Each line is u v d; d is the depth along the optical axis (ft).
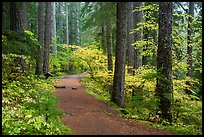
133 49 62.54
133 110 42.57
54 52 102.58
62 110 34.14
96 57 79.61
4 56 30.94
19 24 40.55
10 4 40.63
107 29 68.54
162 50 31.91
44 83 52.08
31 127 21.95
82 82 71.26
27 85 37.70
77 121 29.43
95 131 25.90
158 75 30.83
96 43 92.22
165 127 28.94
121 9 43.04
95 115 33.53
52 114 28.68
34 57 38.01
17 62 39.99
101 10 50.26
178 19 54.49
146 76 31.19
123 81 45.06
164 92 31.86
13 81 33.96
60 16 135.85
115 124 29.22
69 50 111.55
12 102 27.32
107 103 43.93
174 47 46.70
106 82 64.18
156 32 58.44
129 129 27.32
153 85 44.11
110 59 69.51
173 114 35.96
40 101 31.89
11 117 23.35
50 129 22.98
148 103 32.30
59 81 70.49
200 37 47.70
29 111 25.59
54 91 50.29
